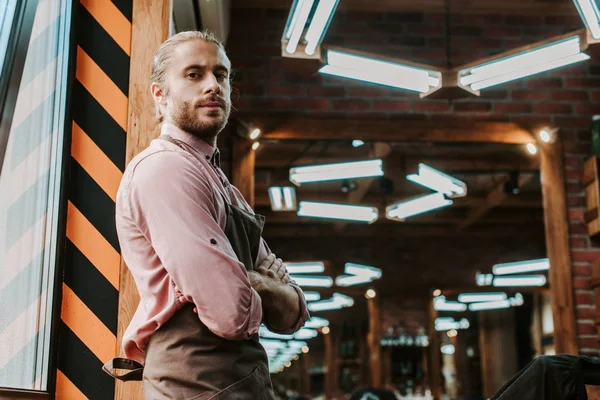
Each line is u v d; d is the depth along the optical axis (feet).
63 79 8.11
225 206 5.45
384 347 41.45
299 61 11.89
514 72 12.60
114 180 8.07
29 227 7.38
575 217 19.40
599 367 6.64
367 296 38.42
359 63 12.14
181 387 4.89
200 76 5.67
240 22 19.60
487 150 25.89
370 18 20.01
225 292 4.81
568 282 18.92
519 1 19.76
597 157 19.06
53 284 7.61
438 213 34.53
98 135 8.17
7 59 6.37
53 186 7.82
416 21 20.12
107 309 7.74
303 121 19.11
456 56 19.99
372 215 24.04
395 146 25.08
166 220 4.98
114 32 8.45
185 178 5.13
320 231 36.01
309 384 51.26
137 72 8.34
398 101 19.62
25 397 6.81
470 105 19.80
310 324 41.24
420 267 38.19
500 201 30.48
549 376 6.49
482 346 41.39
